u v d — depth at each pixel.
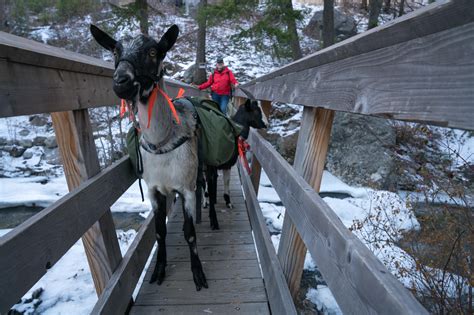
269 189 6.88
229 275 2.53
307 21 16.88
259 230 2.64
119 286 1.83
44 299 3.49
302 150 1.73
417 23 0.69
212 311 2.12
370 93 0.93
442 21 0.62
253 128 4.29
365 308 0.77
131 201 6.25
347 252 0.88
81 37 12.19
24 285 1.02
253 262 2.73
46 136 9.55
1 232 5.51
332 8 9.48
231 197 4.47
